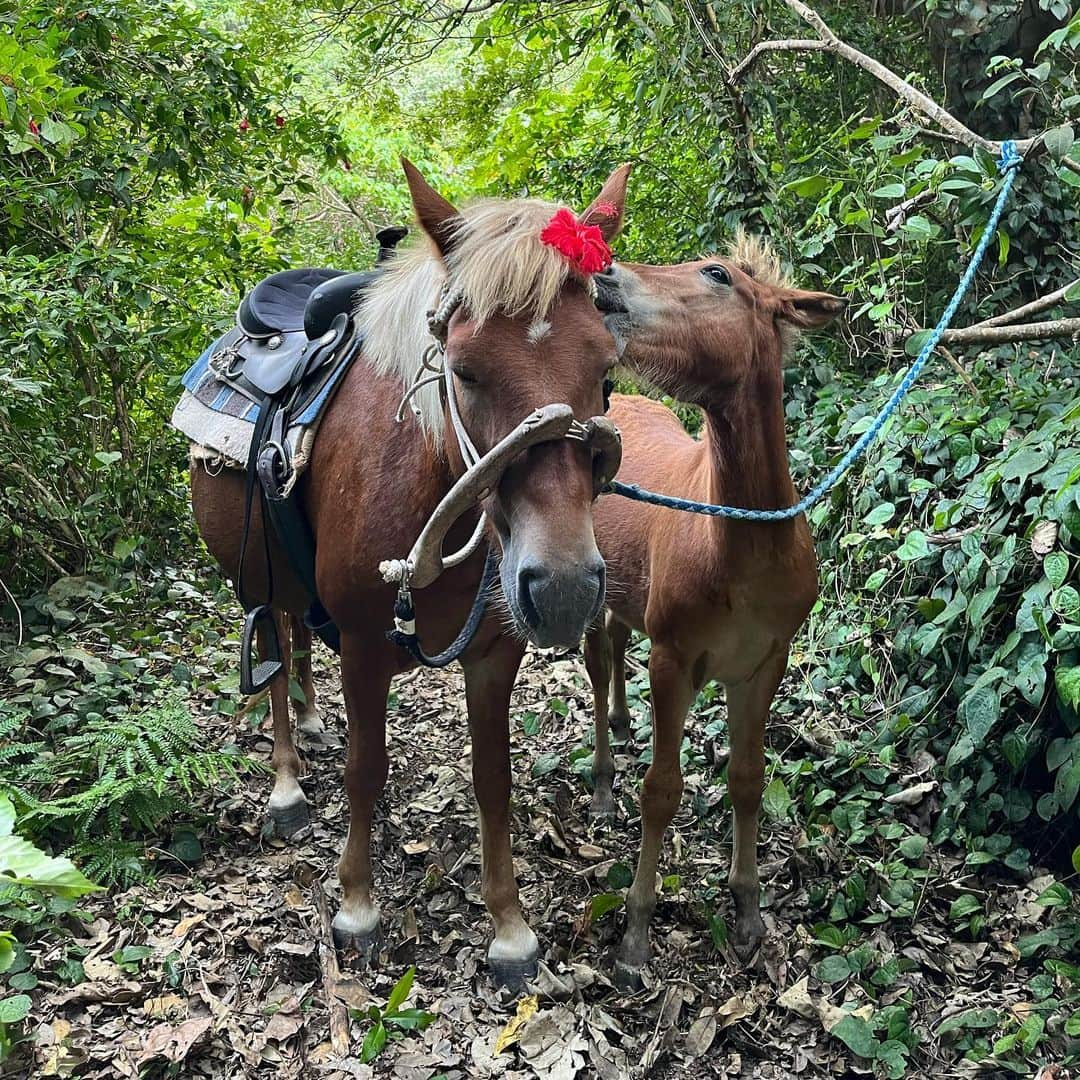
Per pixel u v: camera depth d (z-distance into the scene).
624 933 2.73
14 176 4.52
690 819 3.30
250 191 5.41
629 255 6.06
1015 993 2.50
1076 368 3.72
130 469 5.06
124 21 4.66
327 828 3.27
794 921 2.82
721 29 4.81
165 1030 2.30
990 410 3.52
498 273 1.77
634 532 2.92
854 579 3.80
